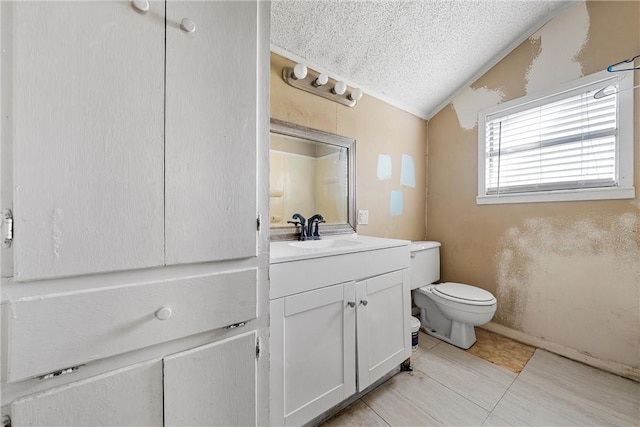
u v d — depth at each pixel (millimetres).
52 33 489
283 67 1542
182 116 632
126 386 576
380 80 1938
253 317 770
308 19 1413
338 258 1175
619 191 1527
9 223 464
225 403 718
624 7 1507
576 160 1702
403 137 2273
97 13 529
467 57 1941
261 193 792
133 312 575
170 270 631
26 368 474
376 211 2057
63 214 504
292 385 1027
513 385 1456
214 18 679
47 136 488
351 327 1229
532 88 1854
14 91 461
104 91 538
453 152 2303
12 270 468
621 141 1528
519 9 1677
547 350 1803
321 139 1715
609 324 1569
